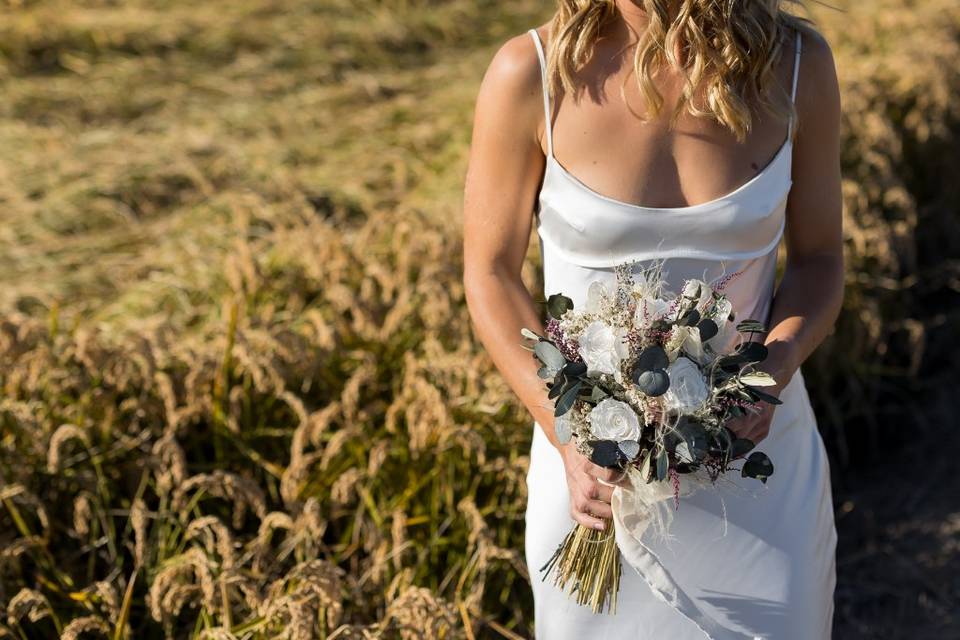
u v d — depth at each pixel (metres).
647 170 1.83
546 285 1.99
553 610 2.07
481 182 1.90
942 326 4.55
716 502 1.95
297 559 2.79
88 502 2.86
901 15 6.25
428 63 7.27
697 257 1.84
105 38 6.99
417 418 2.90
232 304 3.34
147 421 3.13
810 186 1.95
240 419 3.12
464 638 2.61
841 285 1.98
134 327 3.53
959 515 3.73
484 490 3.04
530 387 1.84
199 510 2.99
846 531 3.69
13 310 3.97
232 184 5.24
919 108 5.12
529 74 1.84
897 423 4.16
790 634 1.97
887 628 3.30
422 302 3.56
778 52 1.81
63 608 2.72
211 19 7.40
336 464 3.00
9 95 6.27
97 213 4.88
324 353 3.16
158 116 6.12
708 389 1.65
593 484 1.81
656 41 1.77
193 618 2.75
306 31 7.33
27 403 3.00
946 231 4.89
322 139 5.70
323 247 3.75
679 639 2.01
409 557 2.83
